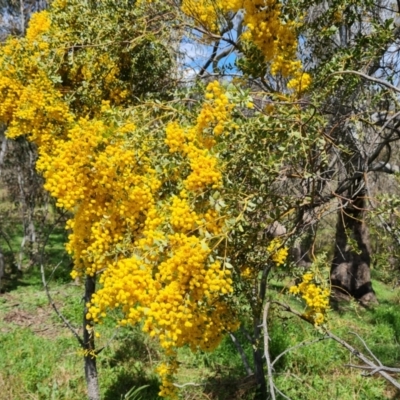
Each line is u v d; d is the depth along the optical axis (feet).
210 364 20.39
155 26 13.43
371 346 24.23
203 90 8.66
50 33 12.07
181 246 6.42
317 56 11.58
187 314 6.24
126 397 15.70
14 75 11.36
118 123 8.26
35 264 38.81
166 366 8.36
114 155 7.75
